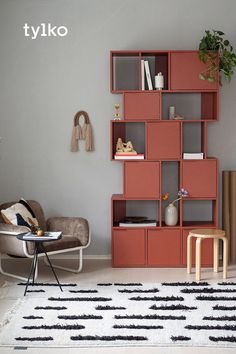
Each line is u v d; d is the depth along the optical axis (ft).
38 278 19.85
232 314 15.88
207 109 22.18
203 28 22.09
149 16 22.15
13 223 19.94
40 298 17.47
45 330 14.76
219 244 22.40
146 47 22.22
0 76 22.34
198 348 13.65
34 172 22.62
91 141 22.45
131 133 22.39
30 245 18.99
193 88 21.11
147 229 21.27
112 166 22.57
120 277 19.90
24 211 20.40
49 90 22.38
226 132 22.40
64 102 22.39
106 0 22.11
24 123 22.47
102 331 14.67
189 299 17.25
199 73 21.08
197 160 21.26
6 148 22.54
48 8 22.16
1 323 15.24
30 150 22.56
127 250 21.34
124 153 21.26
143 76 21.21
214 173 21.30
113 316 15.78
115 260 21.35
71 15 22.18
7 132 22.50
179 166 21.74
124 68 22.26
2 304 16.92
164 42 22.20
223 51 21.43
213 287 18.56
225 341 13.99
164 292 17.98
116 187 22.62
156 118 21.13
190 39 22.15
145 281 19.33
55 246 19.57
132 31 22.18
